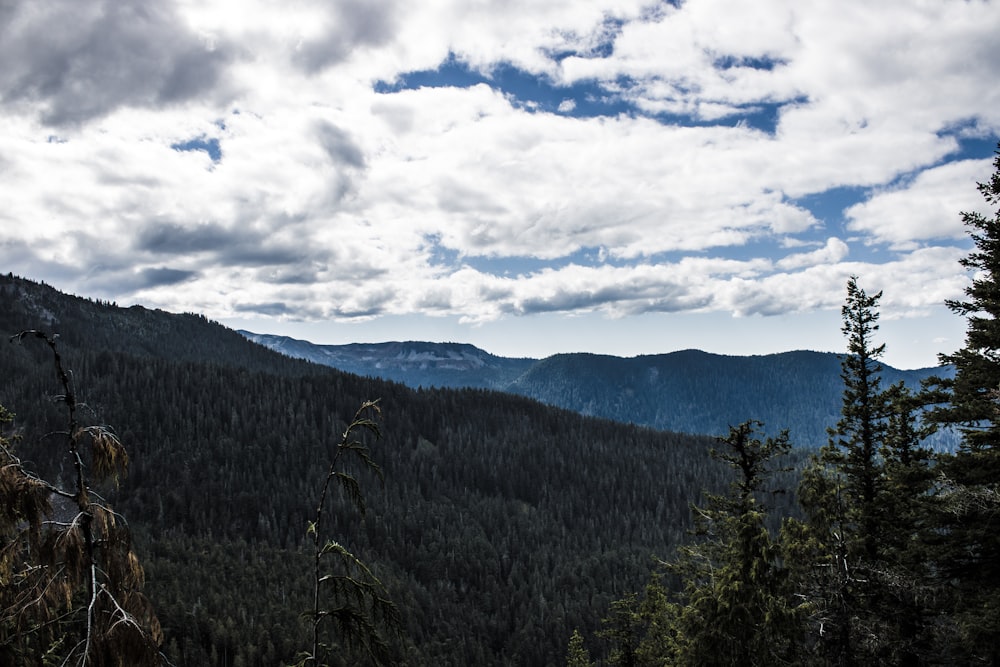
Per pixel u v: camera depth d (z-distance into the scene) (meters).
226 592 122.69
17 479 6.97
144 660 7.05
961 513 17.09
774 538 18.77
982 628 15.88
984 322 17.97
